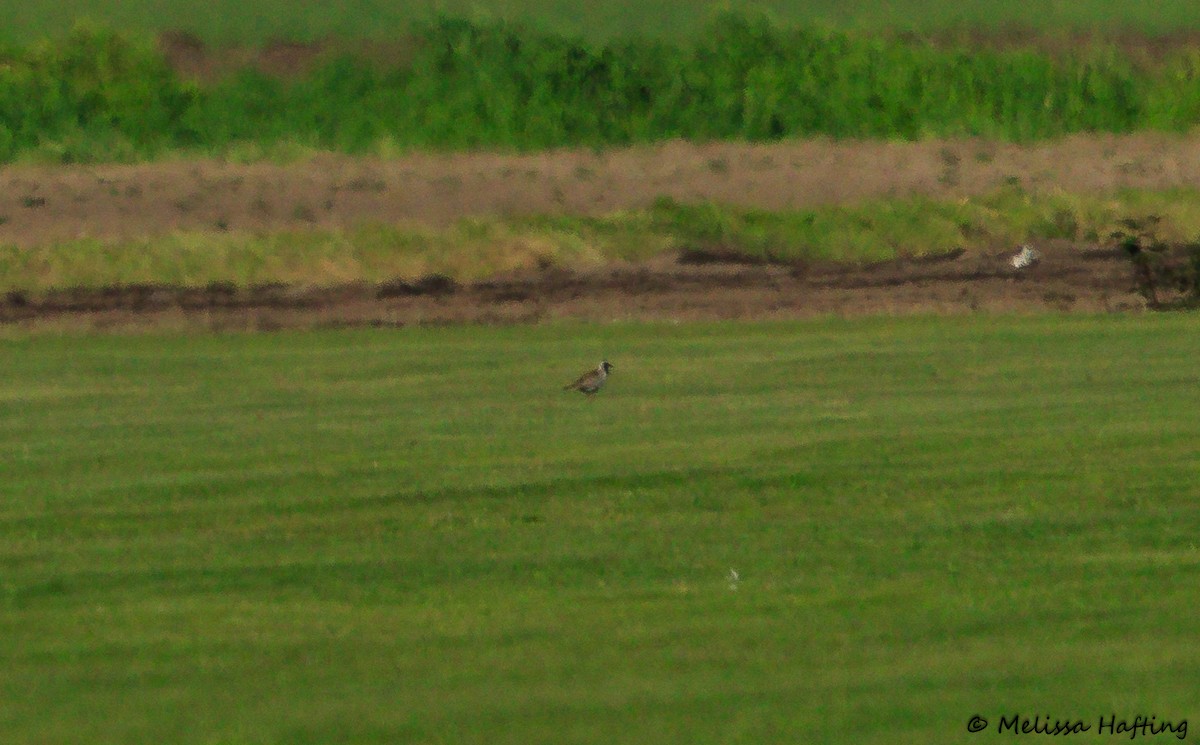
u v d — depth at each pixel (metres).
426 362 90.06
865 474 62.94
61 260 109.81
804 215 122.25
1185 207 126.44
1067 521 56.34
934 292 110.50
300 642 44.50
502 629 45.38
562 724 38.34
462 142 150.75
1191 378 81.75
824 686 40.62
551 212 123.19
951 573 50.56
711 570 51.25
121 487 62.56
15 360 91.56
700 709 39.25
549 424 73.12
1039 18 196.75
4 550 54.19
